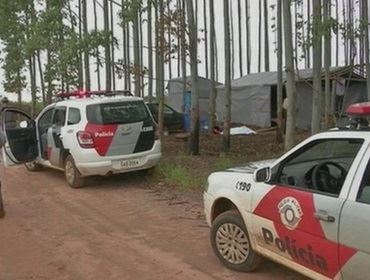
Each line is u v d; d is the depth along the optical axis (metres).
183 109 23.78
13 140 11.78
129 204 9.30
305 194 4.59
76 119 10.91
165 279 5.55
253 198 5.22
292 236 4.68
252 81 26.84
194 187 10.45
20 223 8.16
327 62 14.44
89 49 16.70
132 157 10.85
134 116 10.96
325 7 11.56
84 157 10.52
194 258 6.20
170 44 15.29
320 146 4.76
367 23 13.65
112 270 5.90
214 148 16.44
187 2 14.67
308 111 23.80
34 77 29.06
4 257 6.48
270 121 25.33
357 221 4.00
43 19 19.12
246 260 5.52
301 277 5.41
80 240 7.13
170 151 15.57
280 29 18.38
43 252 6.64
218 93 26.70
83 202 9.59
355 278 4.06
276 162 5.08
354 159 4.25
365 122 4.46
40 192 10.64
